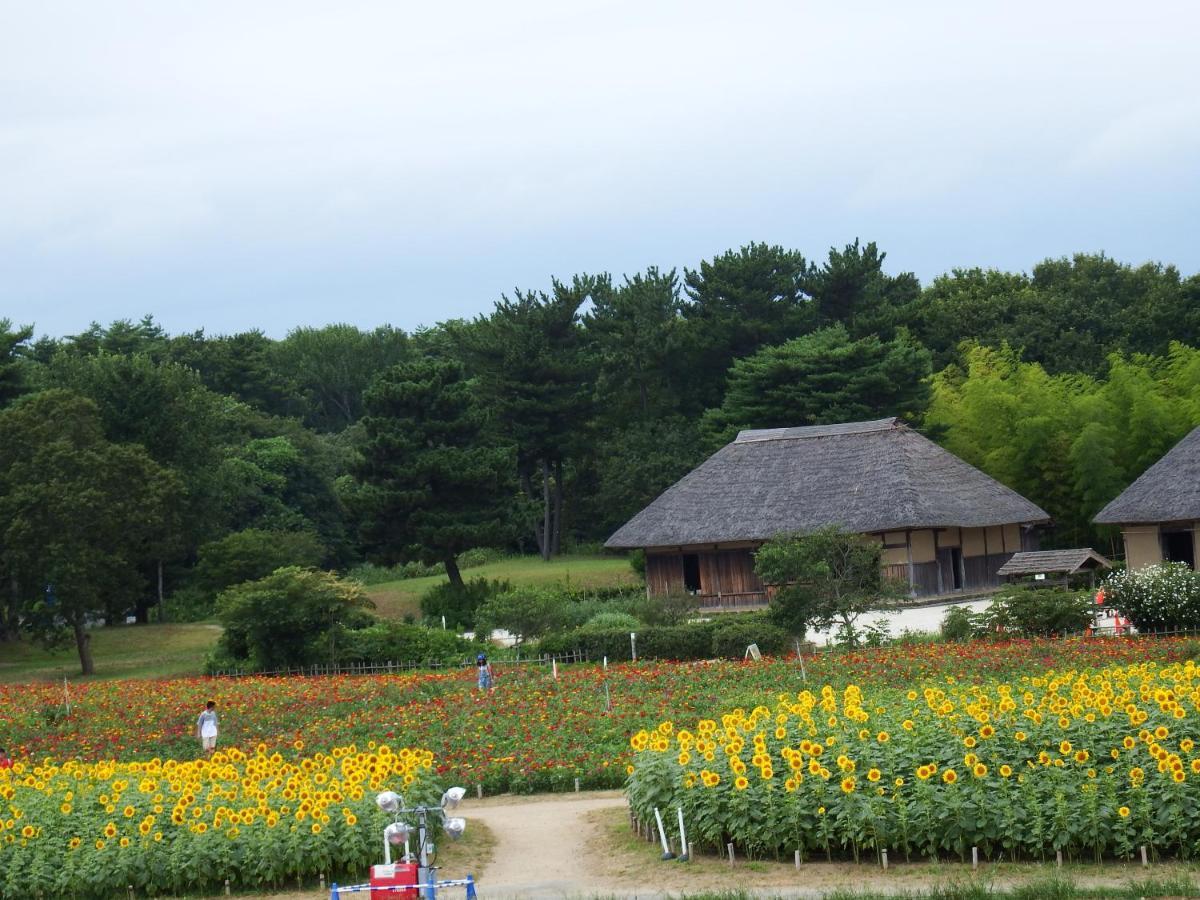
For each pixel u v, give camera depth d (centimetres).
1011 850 1580
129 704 3550
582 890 1639
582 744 2678
